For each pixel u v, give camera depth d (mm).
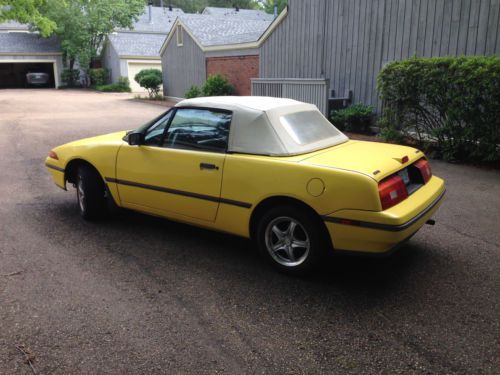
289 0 15062
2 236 5086
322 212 3764
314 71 14641
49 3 36344
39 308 3561
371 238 3627
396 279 4090
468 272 4227
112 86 34594
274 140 4137
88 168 5461
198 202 4512
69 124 15227
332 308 3592
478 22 10039
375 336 3215
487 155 8445
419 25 11258
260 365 2906
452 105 8633
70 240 4980
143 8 43250
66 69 39906
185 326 3330
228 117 4387
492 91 7938
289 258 4133
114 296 3756
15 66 40469
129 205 5172
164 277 4109
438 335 3227
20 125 14859
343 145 4633
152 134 4875
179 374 2818
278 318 3447
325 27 13922
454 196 6707
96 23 37750
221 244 4891
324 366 2898
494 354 3012
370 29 12508
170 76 25750
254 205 4133
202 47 21281
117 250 4711
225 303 3662
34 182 7602
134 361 2936
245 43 17938
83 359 2953
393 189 3756
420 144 9688
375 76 12594
